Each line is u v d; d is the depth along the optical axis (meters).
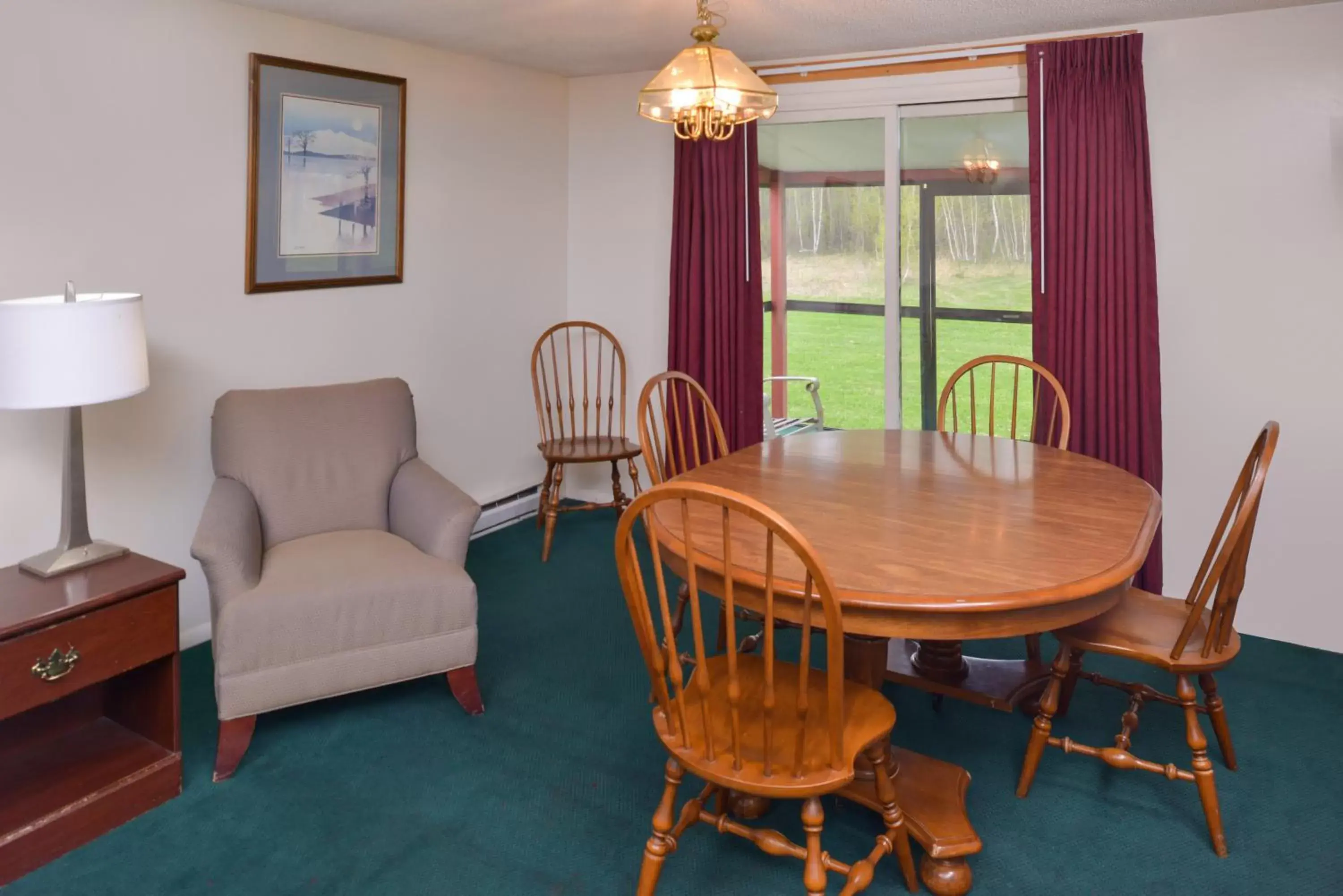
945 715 2.88
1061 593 1.79
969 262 4.01
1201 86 3.38
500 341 4.61
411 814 2.36
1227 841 2.26
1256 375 3.42
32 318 2.16
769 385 4.56
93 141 2.90
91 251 2.93
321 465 3.18
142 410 3.13
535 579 4.00
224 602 2.50
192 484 3.30
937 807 2.17
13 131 2.71
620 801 2.42
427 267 4.16
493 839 2.26
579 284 4.96
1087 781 2.52
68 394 2.20
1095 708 2.92
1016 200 3.87
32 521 2.88
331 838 2.26
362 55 3.73
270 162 3.42
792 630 3.45
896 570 1.90
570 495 5.15
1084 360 3.63
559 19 3.45
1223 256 3.42
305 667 2.56
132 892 2.06
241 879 2.11
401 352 4.10
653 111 2.55
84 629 2.18
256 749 2.65
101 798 2.24
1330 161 3.20
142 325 2.39
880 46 3.86
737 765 1.75
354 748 2.67
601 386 5.00
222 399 3.13
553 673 3.14
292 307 3.60
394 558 2.84
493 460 4.66
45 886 2.07
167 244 3.14
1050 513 2.30
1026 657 3.29
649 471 2.93
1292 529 3.41
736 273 4.32
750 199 4.28
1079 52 3.48
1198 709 2.44
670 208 4.64
